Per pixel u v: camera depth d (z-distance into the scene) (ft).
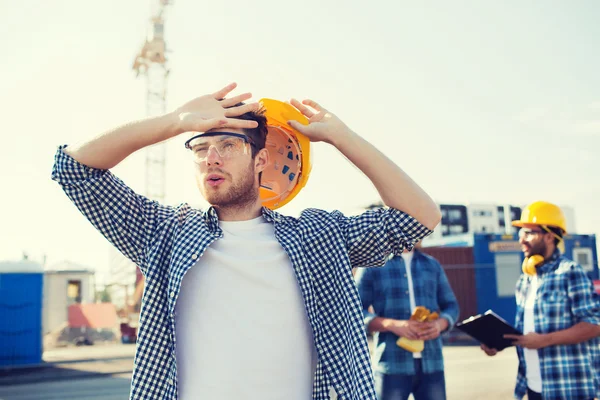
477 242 61.77
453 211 238.07
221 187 5.77
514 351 43.24
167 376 5.40
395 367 12.42
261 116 6.15
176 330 5.54
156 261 5.70
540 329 11.86
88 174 5.68
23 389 32.40
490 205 241.76
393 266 13.24
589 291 11.37
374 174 6.11
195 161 5.89
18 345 44.93
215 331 5.44
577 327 11.24
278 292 5.64
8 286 45.57
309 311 5.62
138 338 5.49
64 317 70.08
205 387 5.29
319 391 5.60
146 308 5.57
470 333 12.59
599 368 11.78
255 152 6.03
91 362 46.68
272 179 6.60
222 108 5.80
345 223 6.26
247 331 5.44
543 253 12.47
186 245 5.60
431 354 12.62
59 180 5.66
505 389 27.14
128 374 38.52
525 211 12.87
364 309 13.12
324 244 5.95
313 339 5.77
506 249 62.13
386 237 6.11
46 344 66.28
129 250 5.92
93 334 69.21
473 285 60.75
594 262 67.97
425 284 13.24
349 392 5.51
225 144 5.79
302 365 5.63
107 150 5.61
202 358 5.37
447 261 61.11
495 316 11.57
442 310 13.71
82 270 89.15
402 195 6.06
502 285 61.05
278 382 5.42
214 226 5.93
